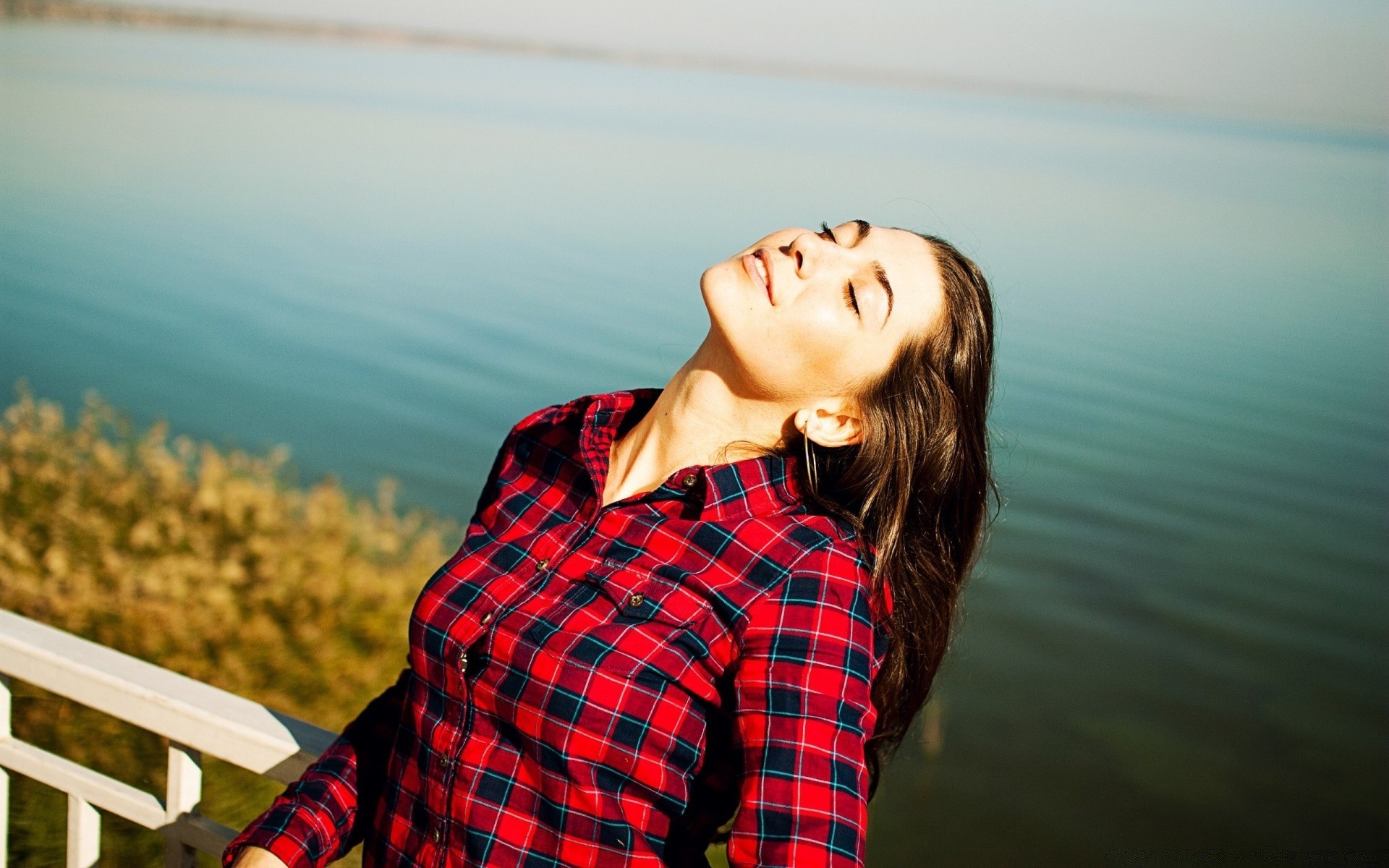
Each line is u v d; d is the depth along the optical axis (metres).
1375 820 8.24
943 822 7.72
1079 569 11.84
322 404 15.67
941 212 39.25
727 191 42.38
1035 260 30.23
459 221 32.16
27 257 23.67
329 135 56.19
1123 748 8.84
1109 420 16.14
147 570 6.13
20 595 5.73
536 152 54.75
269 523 7.18
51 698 4.32
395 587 6.44
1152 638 10.62
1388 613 11.36
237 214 31.47
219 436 13.83
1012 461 14.16
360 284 23.44
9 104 56.38
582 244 28.86
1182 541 12.57
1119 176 68.88
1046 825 7.78
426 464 13.76
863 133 92.38
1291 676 10.15
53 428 8.64
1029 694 9.55
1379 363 21.34
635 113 100.00
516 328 20.19
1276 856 7.66
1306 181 82.94
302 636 5.73
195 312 20.33
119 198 32.59
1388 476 14.88
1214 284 29.58
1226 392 18.20
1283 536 12.80
